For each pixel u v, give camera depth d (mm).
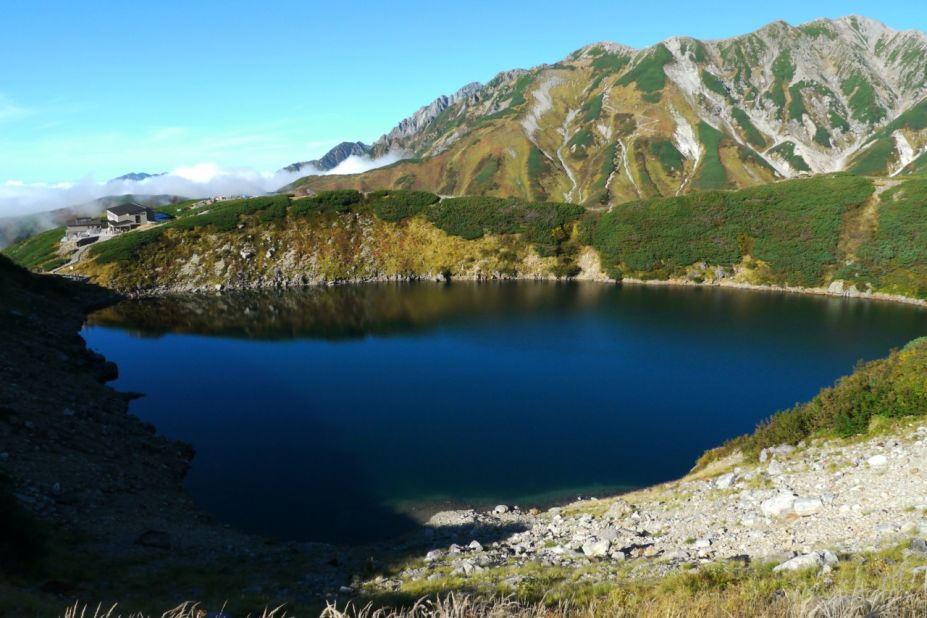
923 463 22422
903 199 116062
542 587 16969
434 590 18000
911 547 15102
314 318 96688
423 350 74125
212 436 45781
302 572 22375
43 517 24078
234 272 133500
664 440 44219
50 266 133000
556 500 35344
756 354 68812
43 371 45969
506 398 54750
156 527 27266
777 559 16766
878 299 108062
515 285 133250
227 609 16750
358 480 38219
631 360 67375
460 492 36562
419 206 153750
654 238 137875
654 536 23406
